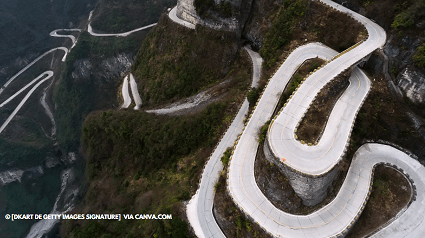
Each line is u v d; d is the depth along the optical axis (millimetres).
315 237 29516
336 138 33750
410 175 34875
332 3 52094
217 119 49875
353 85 40469
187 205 37875
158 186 49000
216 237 33500
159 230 35781
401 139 37500
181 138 51031
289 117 36156
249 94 45688
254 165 36375
